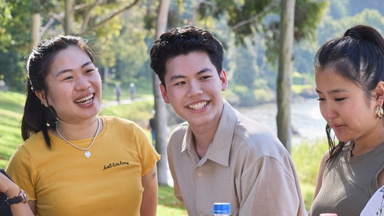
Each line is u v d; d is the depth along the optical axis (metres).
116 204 3.96
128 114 49.22
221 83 3.81
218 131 3.80
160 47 3.72
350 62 3.18
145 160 4.14
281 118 14.65
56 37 3.96
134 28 45.19
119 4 20.38
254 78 62.66
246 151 3.72
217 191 3.87
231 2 18.11
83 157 3.95
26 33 22.50
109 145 4.02
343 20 56.03
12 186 3.70
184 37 3.67
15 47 23.23
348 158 3.40
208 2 18.52
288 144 14.79
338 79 3.20
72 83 3.86
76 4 20.36
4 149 18.95
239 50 61.88
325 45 3.30
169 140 4.20
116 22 21.14
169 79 3.72
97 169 3.95
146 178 4.19
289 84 14.62
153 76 16.00
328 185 3.47
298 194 3.86
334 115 3.26
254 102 61.31
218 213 3.29
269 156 3.66
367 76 3.18
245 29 18.38
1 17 19.69
